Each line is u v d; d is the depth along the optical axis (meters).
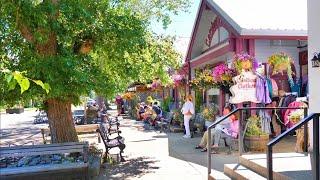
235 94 12.47
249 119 11.87
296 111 10.52
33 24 9.04
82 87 9.48
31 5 8.81
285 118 12.20
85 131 15.33
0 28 9.09
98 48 10.58
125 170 10.36
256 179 6.67
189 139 16.17
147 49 11.29
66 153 10.04
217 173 8.15
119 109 35.78
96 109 23.31
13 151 8.98
